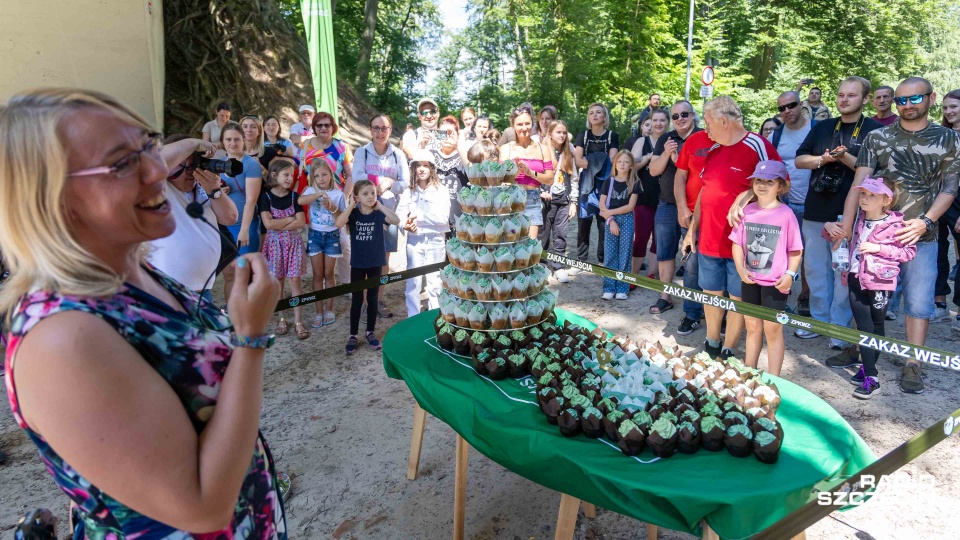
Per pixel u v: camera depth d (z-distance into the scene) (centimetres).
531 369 280
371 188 505
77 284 100
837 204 483
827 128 486
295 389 479
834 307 507
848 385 455
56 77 846
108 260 112
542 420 244
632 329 586
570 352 289
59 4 820
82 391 94
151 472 97
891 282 414
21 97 102
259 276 112
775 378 267
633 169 638
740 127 429
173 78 1342
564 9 2188
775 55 2456
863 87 465
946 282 579
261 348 113
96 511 109
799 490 195
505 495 343
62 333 96
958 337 541
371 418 431
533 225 661
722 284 448
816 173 488
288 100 1438
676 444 218
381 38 2758
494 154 512
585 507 321
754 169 418
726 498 187
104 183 102
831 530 302
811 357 507
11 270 103
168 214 114
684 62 2384
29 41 819
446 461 377
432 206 536
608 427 225
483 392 271
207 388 116
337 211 572
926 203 420
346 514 329
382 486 353
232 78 1384
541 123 886
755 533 190
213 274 146
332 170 597
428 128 675
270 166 561
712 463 211
